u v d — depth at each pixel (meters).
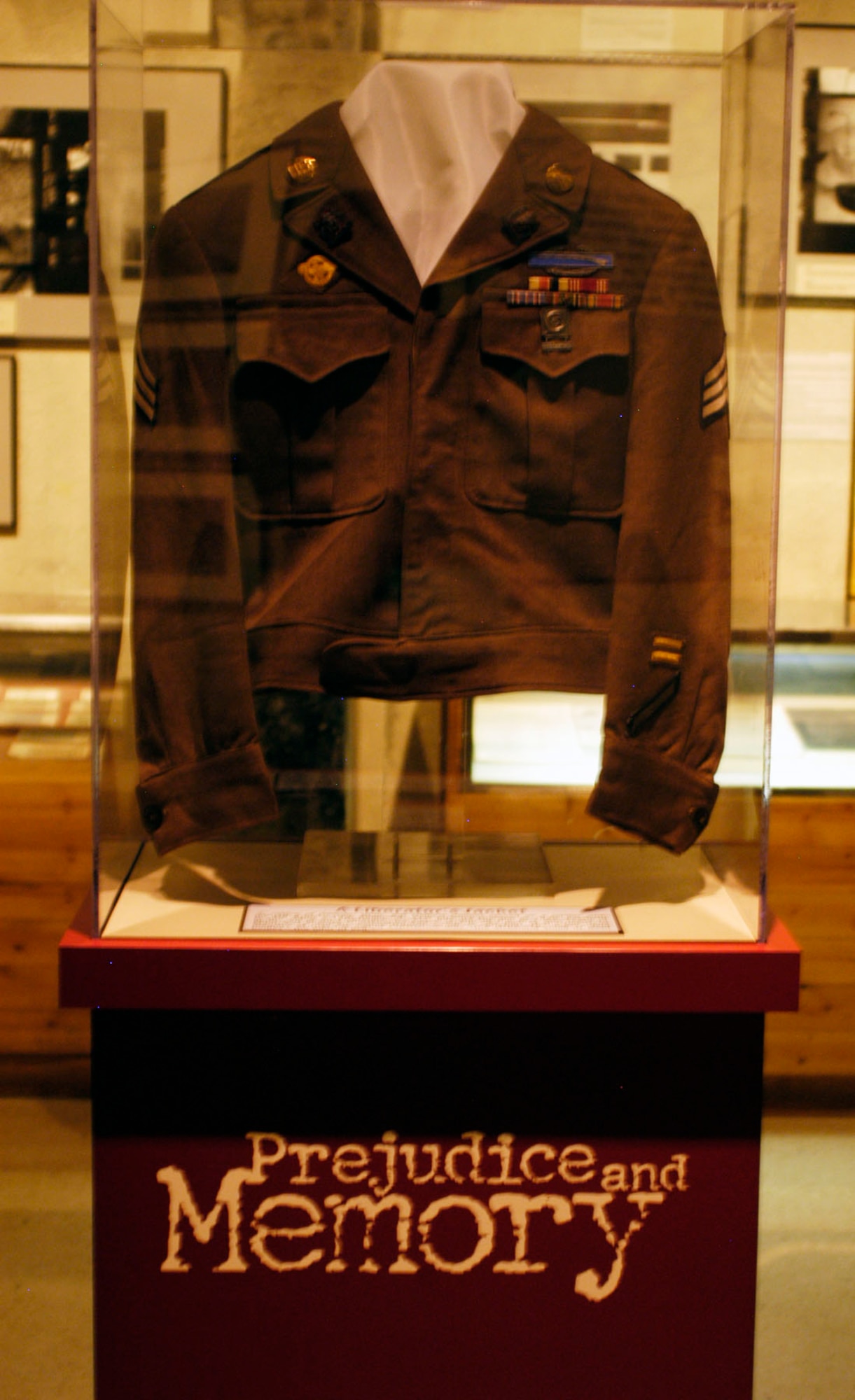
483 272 1.16
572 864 1.34
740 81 1.18
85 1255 1.64
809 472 1.70
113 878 1.19
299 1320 1.19
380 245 1.16
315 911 1.18
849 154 1.59
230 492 1.17
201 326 1.16
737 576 1.20
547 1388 1.21
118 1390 1.20
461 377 1.16
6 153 1.50
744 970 1.10
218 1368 1.20
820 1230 1.72
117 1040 1.15
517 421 1.16
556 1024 1.16
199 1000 1.10
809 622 1.72
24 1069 1.86
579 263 1.16
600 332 1.16
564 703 1.41
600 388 1.16
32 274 1.55
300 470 1.17
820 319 1.65
